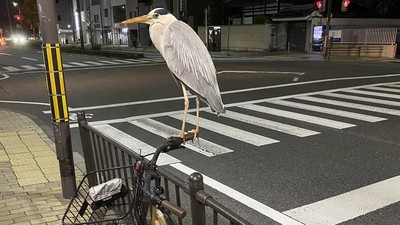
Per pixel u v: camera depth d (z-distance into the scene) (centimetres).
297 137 651
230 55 2847
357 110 866
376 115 812
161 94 1134
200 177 195
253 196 420
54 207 385
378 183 448
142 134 689
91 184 404
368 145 598
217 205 181
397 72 1639
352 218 367
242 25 3416
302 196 417
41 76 1677
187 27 225
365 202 400
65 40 7100
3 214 369
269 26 3133
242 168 506
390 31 2511
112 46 5291
